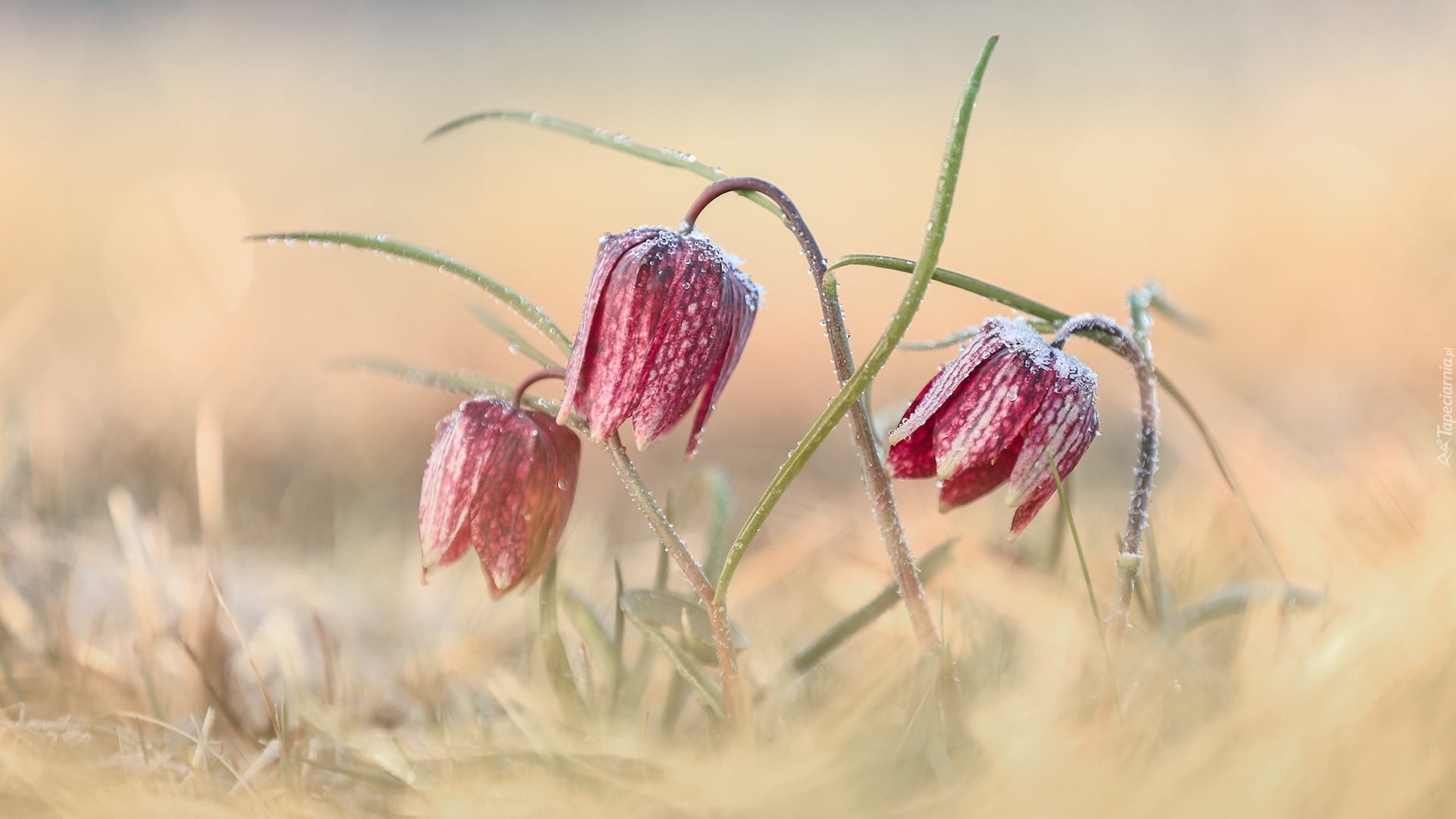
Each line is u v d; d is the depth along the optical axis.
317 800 0.70
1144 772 0.67
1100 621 0.69
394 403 1.33
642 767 0.70
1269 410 0.96
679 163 0.72
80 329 1.42
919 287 0.67
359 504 1.00
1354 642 0.68
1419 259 0.96
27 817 0.69
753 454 1.27
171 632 0.75
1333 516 0.77
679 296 0.69
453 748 0.71
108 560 0.82
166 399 1.09
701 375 0.69
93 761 0.71
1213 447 0.71
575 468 0.72
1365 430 0.83
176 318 1.28
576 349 0.69
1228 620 0.75
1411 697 0.67
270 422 1.17
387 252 0.72
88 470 0.91
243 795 0.70
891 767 0.69
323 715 0.71
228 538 0.89
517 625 0.81
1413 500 0.75
